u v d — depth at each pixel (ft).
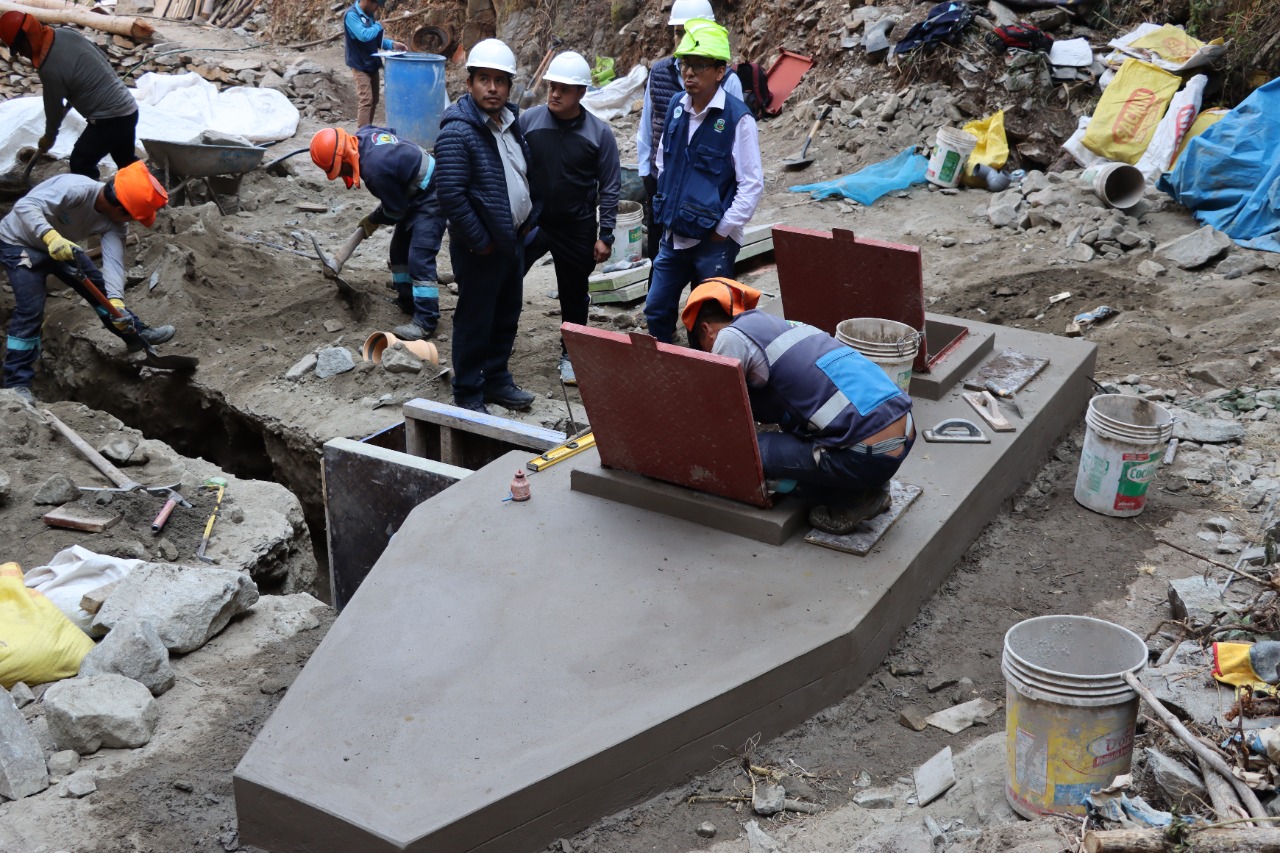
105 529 16.87
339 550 19.12
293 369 23.67
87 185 22.85
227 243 29.22
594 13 51.42
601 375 13.83
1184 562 14.94
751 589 12.90
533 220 20.40
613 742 10.68
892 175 34.47
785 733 12.10
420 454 20.13
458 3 58.80
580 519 14.42
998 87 35.47
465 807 9.95
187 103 45.98
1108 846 8.39
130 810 11.23
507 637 12.17
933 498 14.78
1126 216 28.66
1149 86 31.83
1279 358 20.58
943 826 10.35
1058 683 9.58
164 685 13.21
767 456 13.41
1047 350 19.52
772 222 32.27
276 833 10.41
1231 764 9.78
